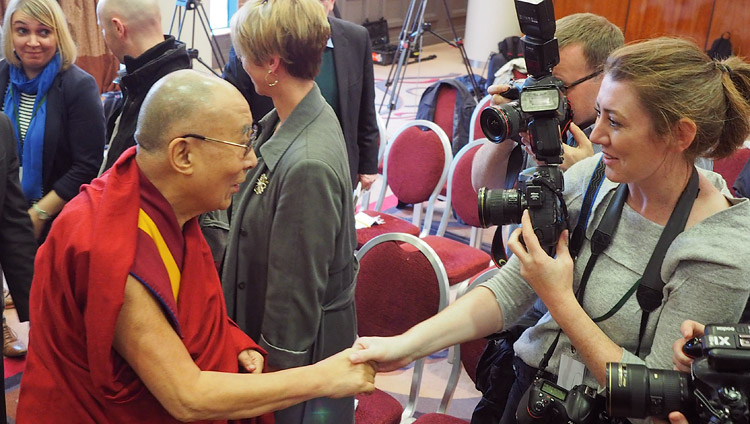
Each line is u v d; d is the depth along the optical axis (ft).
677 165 4.43
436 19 35.29
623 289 4.66
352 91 11.07
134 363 4.31
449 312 5.36
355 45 11.10
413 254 8.50
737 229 4.33
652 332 4.59
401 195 13.55
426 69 30.73
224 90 4.50
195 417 4.48
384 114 24.44
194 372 4.46
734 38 25.91
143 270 4.24
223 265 6.46
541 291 4.68
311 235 5.99
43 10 9.71
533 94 4.95
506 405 5.64
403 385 10.80
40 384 4.50
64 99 10.00
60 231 4.38
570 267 4.69
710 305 4.28
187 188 4.53
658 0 26.86
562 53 6.44
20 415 4.60
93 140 10.14
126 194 4.35
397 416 7.70
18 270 7.98
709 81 4.26
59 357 4.42
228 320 5.58
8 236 7.87
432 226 16.43
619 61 4.37
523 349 5.34
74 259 4.23
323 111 6.39
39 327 4.50
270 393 4.69
